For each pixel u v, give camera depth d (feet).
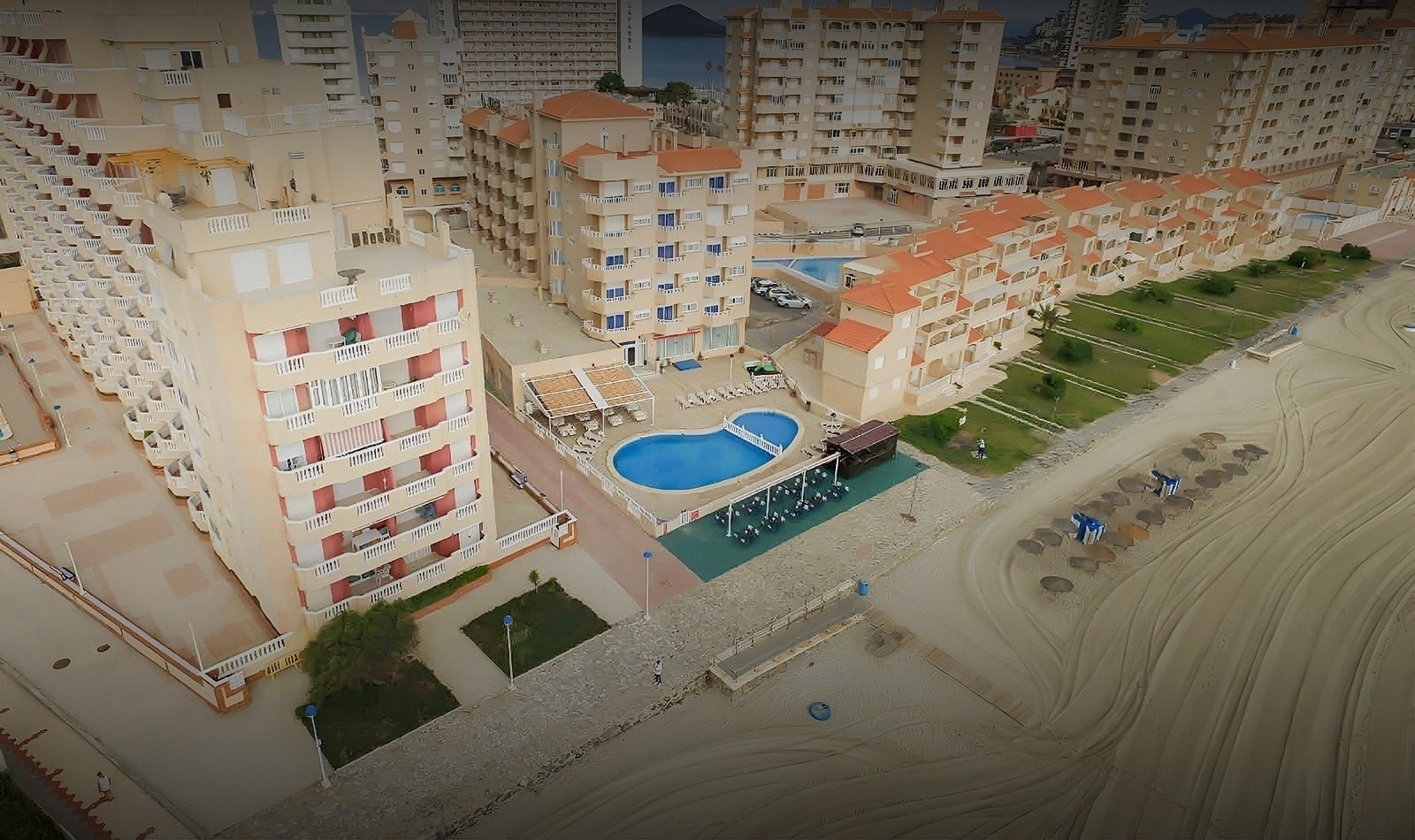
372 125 132.57
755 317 276.62
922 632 140.56
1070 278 315.17
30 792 104.47
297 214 112.06
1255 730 122.83
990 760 117.29
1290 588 152.97
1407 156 548.31
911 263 223.10
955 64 389.80
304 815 103.86
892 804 110.11
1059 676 132.16
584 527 161.38
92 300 177.78
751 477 180.86
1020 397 226.38
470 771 110.83
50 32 158.20
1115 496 176.24
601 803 109.09
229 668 120.47
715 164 213.66
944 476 186.09
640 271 213.46
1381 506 178.91
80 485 164.35
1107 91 441.68
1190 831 107.45
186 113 143.23
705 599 143.95
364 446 124.16
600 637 134.21
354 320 118.21
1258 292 316.81
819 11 398.42
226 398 107.45
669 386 221.05
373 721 117.08
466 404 133.80
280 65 156.04
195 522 149.89
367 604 130.11
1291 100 449.48
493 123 252.83
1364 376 244.83
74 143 157.38
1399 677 132.67
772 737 119.96
